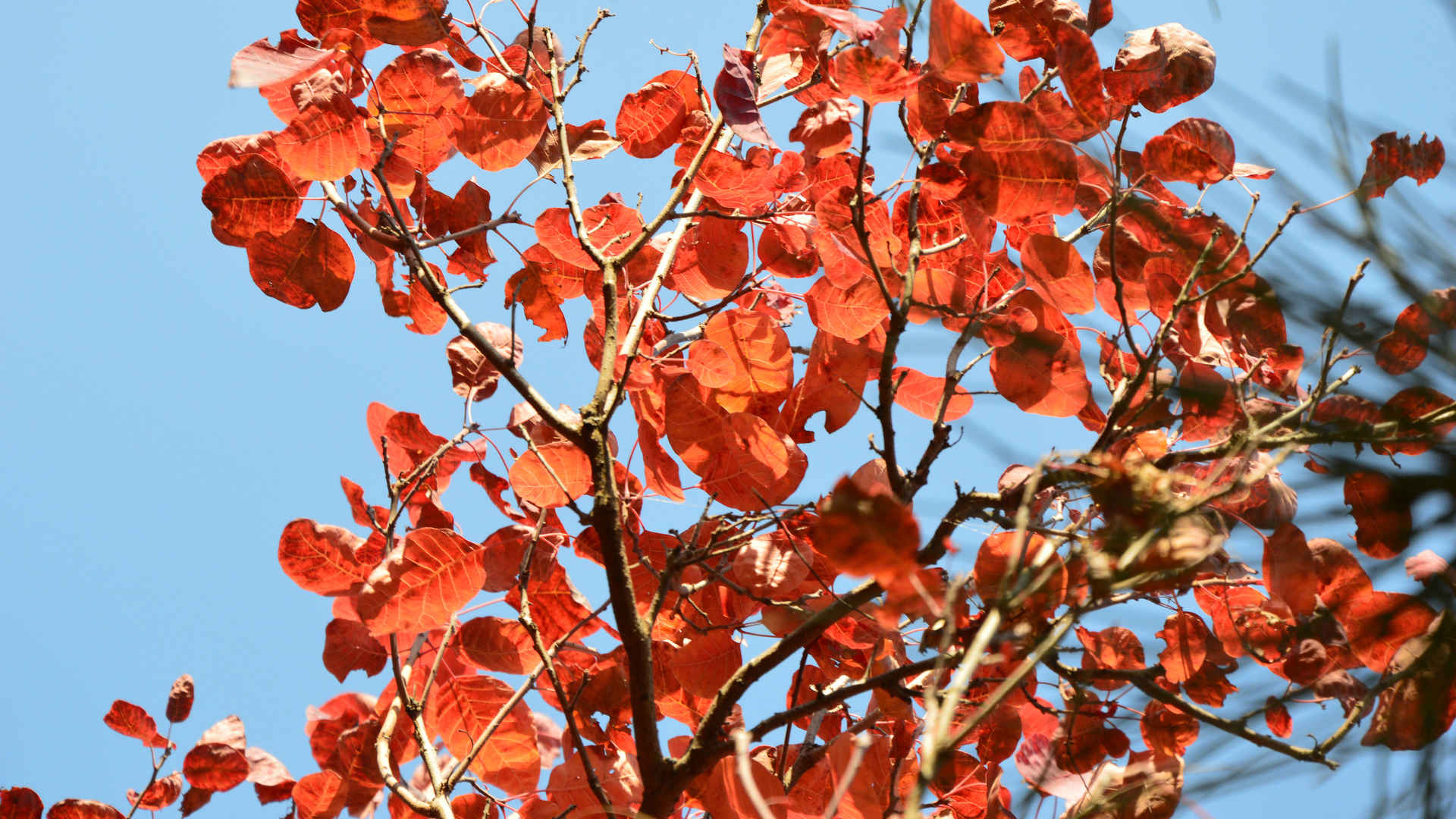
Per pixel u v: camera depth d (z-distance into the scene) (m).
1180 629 2.28
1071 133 2.21
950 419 2.34
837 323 2.32
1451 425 1.34
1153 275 2.21
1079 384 2.23
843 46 2.31
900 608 1.86
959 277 2.31
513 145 2.35
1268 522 2.18
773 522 2.33
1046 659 2.19
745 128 2.26
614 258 2.32
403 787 2.30
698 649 2.35
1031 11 2.27
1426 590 1.29
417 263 2.30
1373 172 2.13
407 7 2.32
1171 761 2.26
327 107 2.28
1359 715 2.08
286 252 2.32
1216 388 2.09
